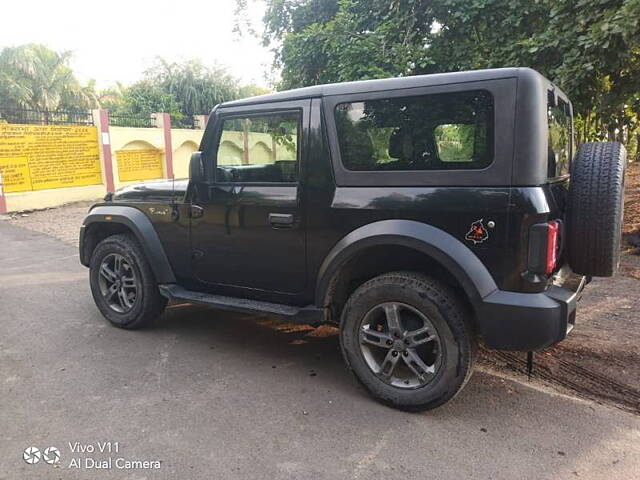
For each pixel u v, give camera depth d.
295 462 2.54
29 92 20.36
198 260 3.92
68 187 13.92
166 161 17.28
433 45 7.82
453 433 2.79
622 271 5.79
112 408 3.06
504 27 7.08
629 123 8.26
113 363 3.73
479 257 2.71
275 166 3.43
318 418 2.96
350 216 3.09
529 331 2.61
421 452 2.62
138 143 16.36
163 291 4.09
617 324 4.29
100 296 4.52
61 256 7.72
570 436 2.76
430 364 3.02
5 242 8.93
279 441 2.72
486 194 2.66
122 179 15.84
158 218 4.10
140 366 3.68
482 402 3.13
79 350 3.98
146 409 3.05
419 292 2.85
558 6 6.05
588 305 4.77
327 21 10.45
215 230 3.75
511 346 2.66
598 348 3.83
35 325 4.56
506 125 2.61
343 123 3.12
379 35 8.03
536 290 2.63
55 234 9.70
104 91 25.25
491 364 3.66
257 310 3.54
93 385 3.37
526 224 2.58
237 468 2.49
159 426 2.86
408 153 2.91
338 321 3.51
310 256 3.31
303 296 3.44
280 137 3.38
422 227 2.83
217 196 3.69
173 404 3.12
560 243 2.90
